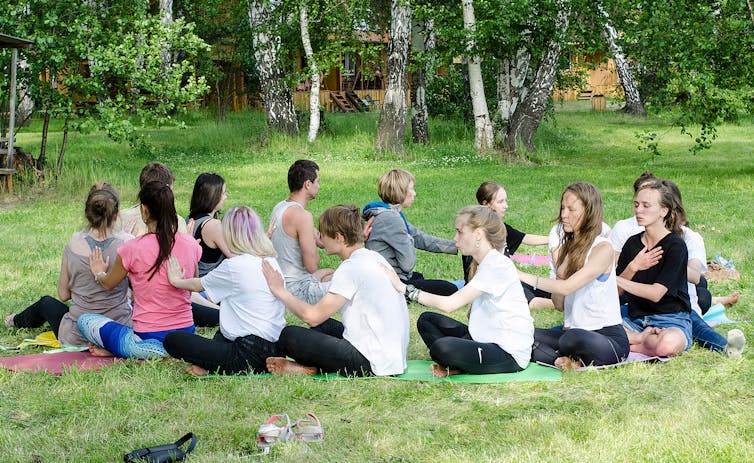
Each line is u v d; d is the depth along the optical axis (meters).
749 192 14.12
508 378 5.28
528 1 18.05
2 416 4.74
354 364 5.31
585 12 19.39
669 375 5.27
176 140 24.42
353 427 4.54
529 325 5.45
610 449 4.15
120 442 4.39
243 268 5.47
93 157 19.94
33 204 13.34
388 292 5.35
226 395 5.03
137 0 16.41
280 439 4.33
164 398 5.01
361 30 23.55
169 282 5.70
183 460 4.14
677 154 21.94
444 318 5.82
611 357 5.45
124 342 5.66
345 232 5.39
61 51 15.20
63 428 4.59
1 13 14.97
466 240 5.43
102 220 6.04
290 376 5.32
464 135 23.38
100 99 16.75
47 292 7.74
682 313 5.81
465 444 4.32
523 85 22.38
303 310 5.33
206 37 32.53
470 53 19.34
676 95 16.34
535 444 4.26
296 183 6.77
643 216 5.82
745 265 8.57
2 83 14.16
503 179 16.59
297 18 22.31
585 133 27.91
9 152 13.97
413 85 22.41
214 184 6.80
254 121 29.55
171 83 16.22
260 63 22.78
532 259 8.72
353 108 39.09
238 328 5.46
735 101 15.58
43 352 5.94
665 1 15.01
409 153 20.77
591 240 5.57
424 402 4.93
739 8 14.38
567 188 5.62
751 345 5.89
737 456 4.03
